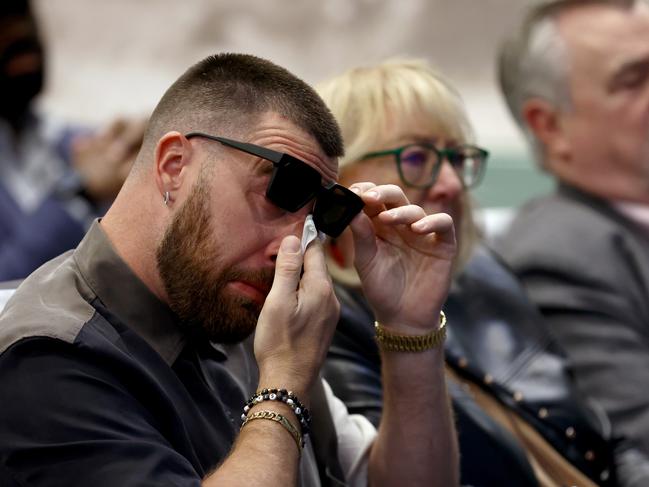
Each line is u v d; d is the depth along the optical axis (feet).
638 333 24.38
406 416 15.74
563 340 24.41
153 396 12.59
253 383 15.25
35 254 24.22
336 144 13.67
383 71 19.81
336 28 81.46
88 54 71.36
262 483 11.75
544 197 27.61
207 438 13.29
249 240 12.98
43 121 27.66
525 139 28.35
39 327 12.25
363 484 16.26
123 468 11.55
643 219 26.27
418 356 15.62
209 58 13.92
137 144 23.99
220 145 13.03
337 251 19.08
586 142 26.78
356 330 18.52
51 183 26.40
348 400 17.88
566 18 27.20
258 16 78.64
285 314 12.95
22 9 27.02
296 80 13.74
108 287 13.11
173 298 13.08
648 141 26.35
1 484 11.72
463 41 83.51
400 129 19.17
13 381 11.97
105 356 12.32
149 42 74.28
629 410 23.11
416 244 15.66
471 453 18.51
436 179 19.30
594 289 24.66
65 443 11.68
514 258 25.73
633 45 26.40
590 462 20.65
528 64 27.58
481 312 21.27
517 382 20.53
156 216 13.21
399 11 82.43
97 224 13.53
